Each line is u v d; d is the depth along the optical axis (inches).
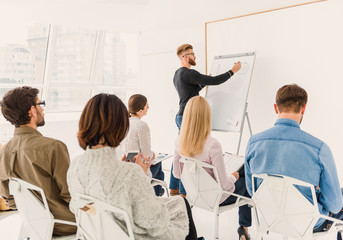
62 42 202.8
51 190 61.9
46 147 60.9
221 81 123.4
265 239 97.3
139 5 184.2
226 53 144.3
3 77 186.9
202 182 80.0
